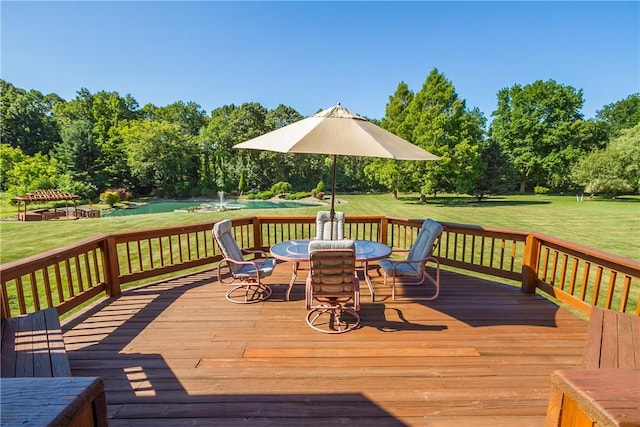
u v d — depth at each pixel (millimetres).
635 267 2727
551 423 978
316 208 19516
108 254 3979
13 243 9602
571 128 27844
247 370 2506
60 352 2041
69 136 26375
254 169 30703
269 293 4070
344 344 2895
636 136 23406
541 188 29828
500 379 2393
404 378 2400
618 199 24750
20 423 660
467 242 10094
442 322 3330
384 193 30688
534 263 4094
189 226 4859
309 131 3109
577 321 3355
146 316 3484
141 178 27938
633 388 869
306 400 2172
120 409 2092
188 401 2166
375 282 4586
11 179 21562
